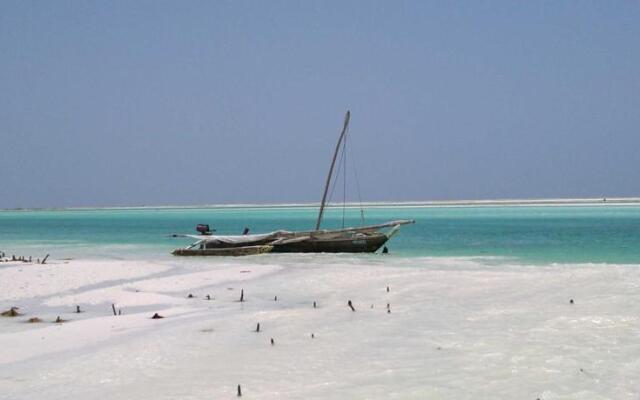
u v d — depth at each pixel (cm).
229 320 1483
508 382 943
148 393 936
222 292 2041
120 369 1075
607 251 3384
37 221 11306
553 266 2572
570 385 923
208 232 4412
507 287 1891
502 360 1060
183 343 1251
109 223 9769
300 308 1688
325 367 1052
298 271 2586
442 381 955
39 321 1552
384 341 1225
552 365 1023
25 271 2609
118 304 1803
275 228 7662
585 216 9219
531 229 5762
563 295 1698
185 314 1611
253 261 3105
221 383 976
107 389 963
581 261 2867
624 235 4738
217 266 2881
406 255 3334
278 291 2038
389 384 948
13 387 989
